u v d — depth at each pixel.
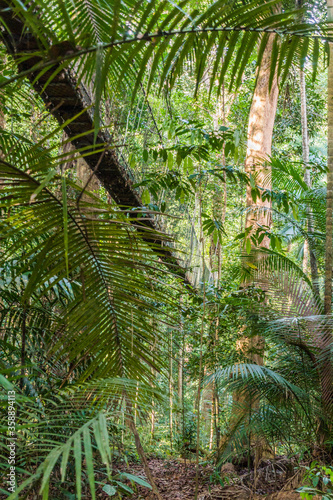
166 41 1.27
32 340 2.43
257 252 4.23
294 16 1.30
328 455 3.51
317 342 3.69
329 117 4.24
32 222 1.53
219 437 4.64
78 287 2.23
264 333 3.96
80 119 3.09
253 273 4.22
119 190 4.16
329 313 4.03
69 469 2.30
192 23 1.22
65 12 1.15
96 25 1.53
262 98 6.75
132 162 3.81
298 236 6.56
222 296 4.59
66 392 1.47
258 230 4.28
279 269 4.17
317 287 4.40
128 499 3.46
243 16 1.26
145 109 4.11
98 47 1.09
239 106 7.26
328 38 1.30
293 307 3.98
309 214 4.58
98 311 1.82
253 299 4.14
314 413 3.52
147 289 1.81
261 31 1.31
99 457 2.57
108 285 1.79
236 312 4.24
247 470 4.67
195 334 4.47
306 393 3.53
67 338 1.83
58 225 1.56
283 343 3.89
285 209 4.21
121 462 3.91
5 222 1.51
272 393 3.47
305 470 3.38
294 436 3.67
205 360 4.41
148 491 3.89
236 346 4.97
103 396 1.48
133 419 1.61
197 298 4.23
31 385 2.25
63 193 1.17
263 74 6.71
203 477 4.43
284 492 3.30
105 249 1.68
